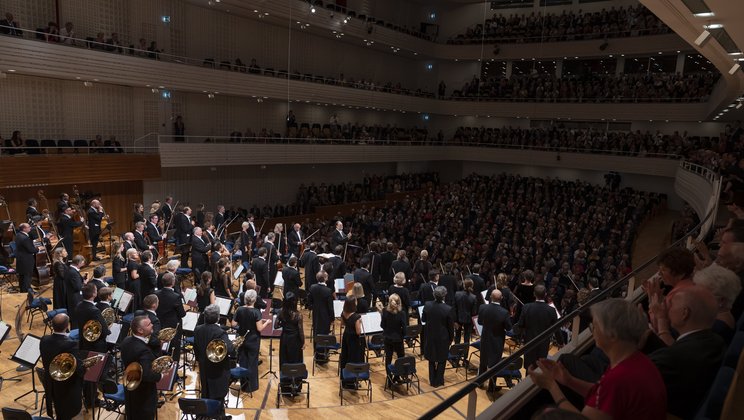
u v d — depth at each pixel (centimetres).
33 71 1859
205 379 798
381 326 957
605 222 2370
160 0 2519
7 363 955
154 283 1161
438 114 4072
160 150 2317
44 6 2123
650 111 3073
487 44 3684
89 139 2305
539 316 851
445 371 1065
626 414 240
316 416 791
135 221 1744
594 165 3219
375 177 3506
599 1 3575
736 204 734
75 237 1616
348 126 3375
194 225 1886
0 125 2041
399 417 792
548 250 2023
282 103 3191
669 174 2909
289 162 2861
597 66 3528
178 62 2341
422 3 4069
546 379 299
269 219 2819
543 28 3547
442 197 3048
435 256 1998
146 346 690
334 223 2644
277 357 1113
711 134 3131
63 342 715
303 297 1261
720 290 370
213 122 2823
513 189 3112
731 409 263
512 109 3588
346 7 3478
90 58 2019
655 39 3083
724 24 1032
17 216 1994
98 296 920
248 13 2753
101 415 784
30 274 1313
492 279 1670
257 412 791
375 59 3797
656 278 415
